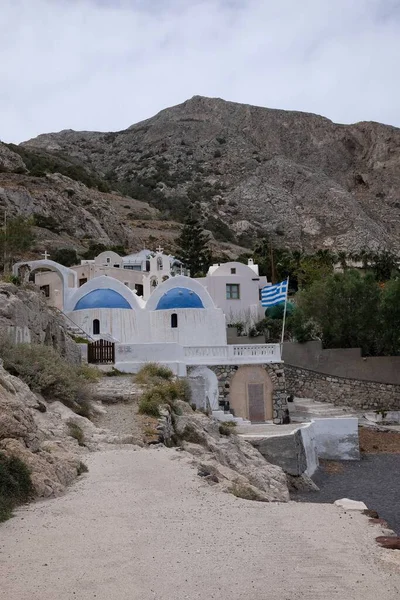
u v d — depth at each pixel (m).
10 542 11.34
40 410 21.33
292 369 51.19
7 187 110.88
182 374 38.41
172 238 140.88
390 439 41.53
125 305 47.69
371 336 51.28
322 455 36.47
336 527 12.67
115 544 11.23
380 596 8.95
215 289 63.62
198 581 9.43
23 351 25.73
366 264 112.81
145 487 15.85
